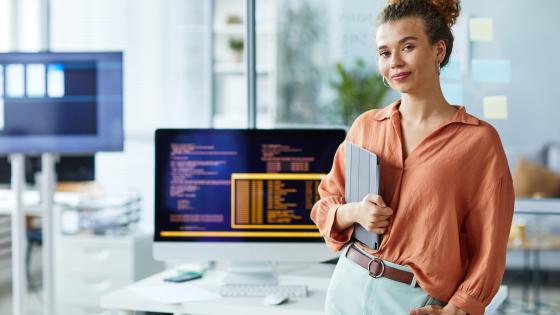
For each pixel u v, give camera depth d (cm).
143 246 409
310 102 389
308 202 249
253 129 251
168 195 251
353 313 177
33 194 451
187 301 229
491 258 165
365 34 374
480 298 166
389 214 168
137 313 246
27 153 334
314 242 248
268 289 238
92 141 334
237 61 549
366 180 175
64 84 331
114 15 580
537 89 337
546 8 328
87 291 405
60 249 408
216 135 251
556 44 332
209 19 491
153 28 577
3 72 331
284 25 393
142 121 576
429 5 169
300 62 391
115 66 331
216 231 251
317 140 250
